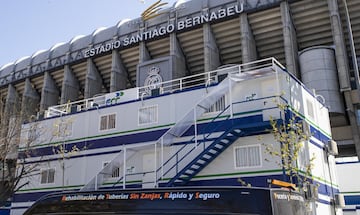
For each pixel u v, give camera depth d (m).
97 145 27.72
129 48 51.69
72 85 57.00
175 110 24.94
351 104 37.28
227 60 49.19
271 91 21.47
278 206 8.28
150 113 26.02
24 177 30.03
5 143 30.56
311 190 18.81
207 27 46.00
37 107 61.72
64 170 28.59
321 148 24.11
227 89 22.92
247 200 8.34
